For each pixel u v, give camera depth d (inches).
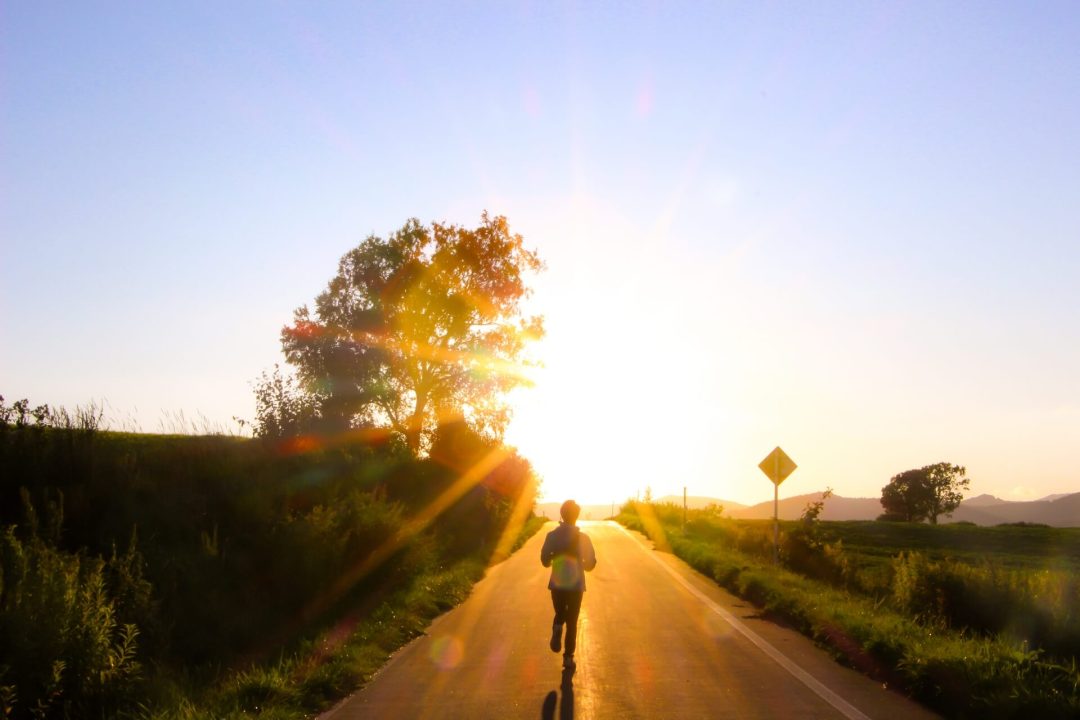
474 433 1470.2
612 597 737.6
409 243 1878.7
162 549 507.2
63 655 330.3
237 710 339.0
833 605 593.9
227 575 539.2
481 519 1288.1
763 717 350.3
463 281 1898.4
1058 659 495.2
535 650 499.2
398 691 399.5
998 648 424.2
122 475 573.3
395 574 725.3
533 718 351.3
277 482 722.8
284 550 583.2
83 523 509.0
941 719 349.1
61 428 592.1
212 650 457.4
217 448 781.3
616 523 2417.6
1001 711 336.8
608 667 450.6
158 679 364.8
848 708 364.5
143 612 414.9
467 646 512.1
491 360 1861.5
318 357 1804.9
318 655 449.1
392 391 1838.1
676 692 394.3
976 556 1658.5
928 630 500.1
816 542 1046.4
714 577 884.0
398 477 1115.3
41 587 335.9
